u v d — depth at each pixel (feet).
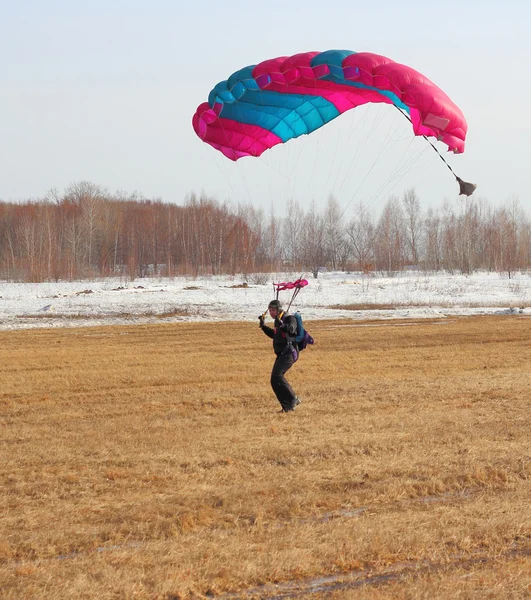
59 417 34.96
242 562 16.66
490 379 45.03
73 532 18.58
